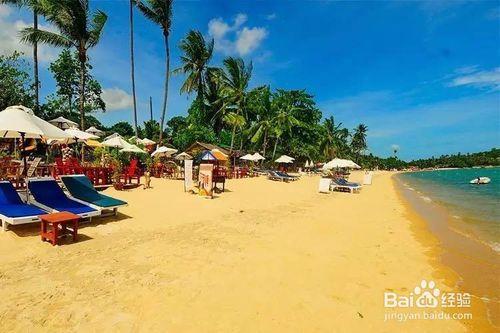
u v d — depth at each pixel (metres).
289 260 6.65
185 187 15.46
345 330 4.17
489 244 9.54
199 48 35.28
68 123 22.62
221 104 40.53
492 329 4.54
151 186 16.56
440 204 20.08
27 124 8.84
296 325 4.19
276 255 6.91
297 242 8.09
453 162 169.88
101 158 18.48
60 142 18.62
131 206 10.98
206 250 6.95
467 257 8.06
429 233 10.73
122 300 4.55
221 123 43.06
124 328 3.87
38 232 7.41
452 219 14.12
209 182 14.46
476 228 12.10
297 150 50.84
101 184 15.21
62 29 21.98
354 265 6.70
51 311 4.16
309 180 32.25
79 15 21.50
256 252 7.03
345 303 4.93
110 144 17.55
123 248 6.77
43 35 21.75
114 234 7.76
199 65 36.03
